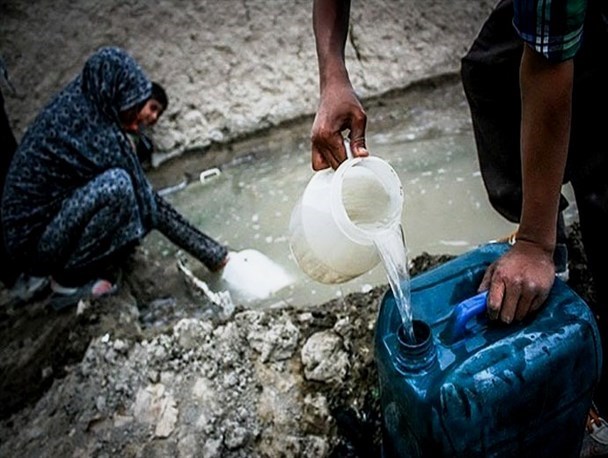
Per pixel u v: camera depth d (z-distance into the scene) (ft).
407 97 11.21
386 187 4.28
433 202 8.76
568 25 3.44
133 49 10.79
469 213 8.51
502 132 5.61
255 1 11.25
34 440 6.19
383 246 4.20
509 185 5.78
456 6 11.63
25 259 8.17
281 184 9.85
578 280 6.44
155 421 5.95
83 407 6.24
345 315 6.43
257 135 10.83
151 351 6.41
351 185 4.39
